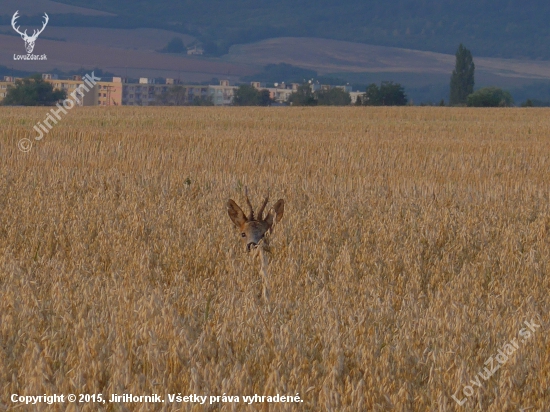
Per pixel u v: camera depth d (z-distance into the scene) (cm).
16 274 3262
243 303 2988
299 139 11638
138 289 3112
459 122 19062
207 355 2423
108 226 4419
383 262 4006
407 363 2431
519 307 3130
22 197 5181
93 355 2317
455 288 3500
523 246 4503
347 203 5403
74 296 2959
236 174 7175
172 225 4606
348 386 2144
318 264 3903
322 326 2692
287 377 2264
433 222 4881
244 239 3162
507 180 7488
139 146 9525
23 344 2430
